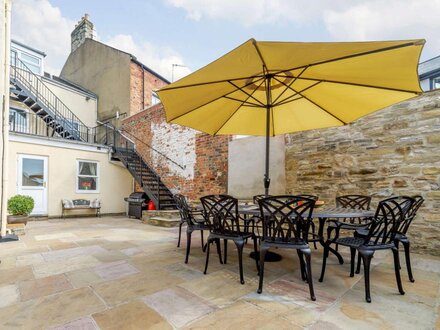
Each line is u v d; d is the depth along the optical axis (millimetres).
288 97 3275
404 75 2168
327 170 4309
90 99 11055
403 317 1744
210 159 6250
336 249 3266
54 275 2520
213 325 1638
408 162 3529
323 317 1741
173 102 2801
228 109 3473
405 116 3580
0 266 2803
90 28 12508
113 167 8711
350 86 2688
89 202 7887
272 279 2457
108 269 2713
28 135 6848
